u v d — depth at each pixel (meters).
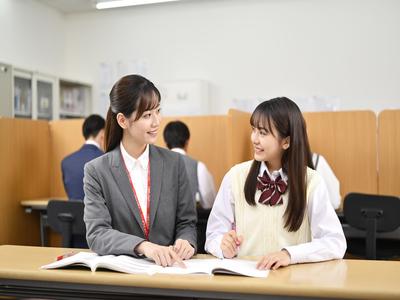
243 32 5.34
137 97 1.43
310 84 5.09
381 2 4.84
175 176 1.58
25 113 4.87
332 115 3.46
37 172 3.88
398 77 4.79
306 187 1.49
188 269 1.30
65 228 2.90
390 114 3.33
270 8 5.23
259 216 1.53
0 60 4.96
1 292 1.36
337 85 5.00
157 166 1.56
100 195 1.51
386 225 2.65
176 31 5.59
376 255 2.86
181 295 1.20
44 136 3.99
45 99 5.15
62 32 5.97
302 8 5.12
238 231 1.56
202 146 3.77
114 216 1.51
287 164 1.50
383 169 3.34
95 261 1.31
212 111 5.46
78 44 5.99
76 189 3.21
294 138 1.48
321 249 1.39
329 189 2.92
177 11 5.58
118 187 1.51
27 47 5.36
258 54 5.28
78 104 5.83
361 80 4.91
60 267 1.34
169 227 1.55
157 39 5.67
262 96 5.27
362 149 3.39
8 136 3.58
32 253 1.59
